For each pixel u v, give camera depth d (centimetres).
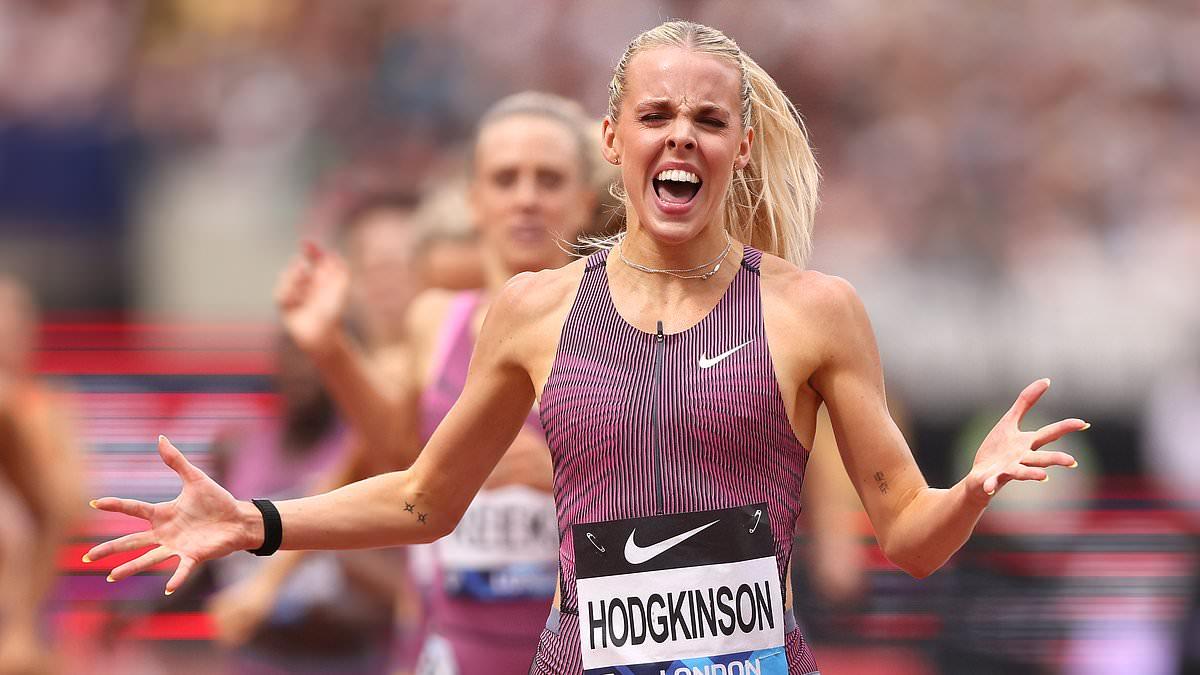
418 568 1859
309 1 4050
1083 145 3900
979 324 3175
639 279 1039
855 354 1023
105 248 3734
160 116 3884
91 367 3014
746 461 995
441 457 1087
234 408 2881
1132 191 3819
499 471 1684
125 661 2280
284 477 2083
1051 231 3678
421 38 4044
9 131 3766
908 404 3028
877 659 2311
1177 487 2833
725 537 987
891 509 1025
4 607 2119
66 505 2178
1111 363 3034
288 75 3969
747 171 1141
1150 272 3459
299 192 3850
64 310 3647
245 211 3809
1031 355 3067
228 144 3884
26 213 3731
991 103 3931
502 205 1697
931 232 3612
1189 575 2553
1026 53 3994
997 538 2509
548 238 1692
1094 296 3291
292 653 1994
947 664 2378
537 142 1681
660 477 991
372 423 1712
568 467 1016
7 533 2122
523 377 1066
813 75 3891
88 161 3778
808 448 1039
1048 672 2434
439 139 3969
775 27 3897
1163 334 3108
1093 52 4028
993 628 2433
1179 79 4016
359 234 2323
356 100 3991
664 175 1007
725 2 3919
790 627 1019
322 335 1662
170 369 3008
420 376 1748
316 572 1994
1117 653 2480
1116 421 2959
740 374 1000
